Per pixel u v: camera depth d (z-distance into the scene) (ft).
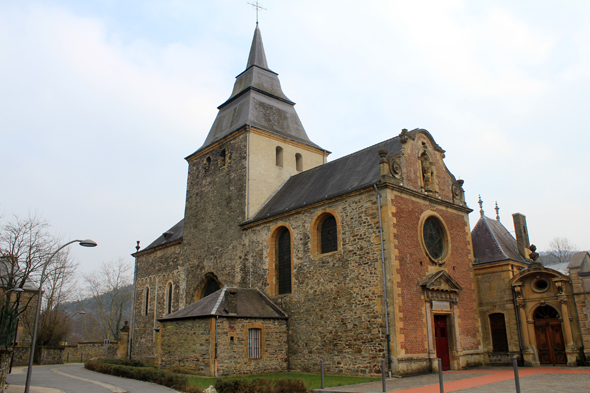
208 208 106.01
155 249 123.85
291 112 117.50
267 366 74.13
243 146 100.37
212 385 53.31
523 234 92.58
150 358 115.03
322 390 50.24
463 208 85.71
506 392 43.45
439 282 73.36
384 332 64.34
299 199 86.63
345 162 88.69
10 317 62.08
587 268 72.79
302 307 76.89
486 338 81.20
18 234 87.61
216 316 69.97
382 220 68.54
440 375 41.68
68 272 145.69
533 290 76.95
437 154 85.10
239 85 119.24
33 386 61.41
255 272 88.07
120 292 203.10
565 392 42.37
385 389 47.01
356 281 69.62
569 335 71.41
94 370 90.58
